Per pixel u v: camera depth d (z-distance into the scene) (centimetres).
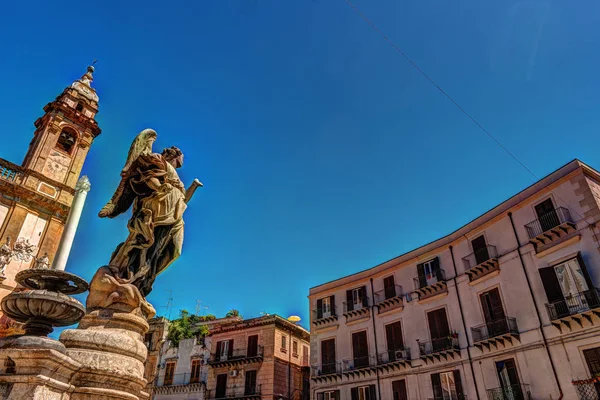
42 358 330
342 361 3061
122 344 474
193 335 3956
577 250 2056
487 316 2397
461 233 2708
